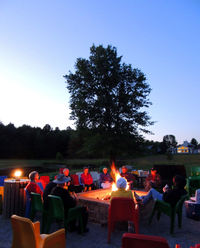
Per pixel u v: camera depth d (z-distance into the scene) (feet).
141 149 55.11
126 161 95.66
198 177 31.09
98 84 54.49
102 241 13.66
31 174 17.85
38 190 17.57
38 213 20.53
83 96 54.49
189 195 27.58
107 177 29.71
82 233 14.67
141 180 35.01
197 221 18.07
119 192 15.02
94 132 54.34
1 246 12.91
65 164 134.62
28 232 8.46
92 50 58.90
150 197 17.48
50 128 321.93
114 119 53.26
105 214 16.79
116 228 16.03
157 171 34.68
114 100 53.98
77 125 54.70
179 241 13.73
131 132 54.90
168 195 15.71
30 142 254.88
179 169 33.55
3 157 239.71
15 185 18.53
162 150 257.75
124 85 56.75
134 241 6.49
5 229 15.84
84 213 15.11
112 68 55.47
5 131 256.52
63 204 14.11
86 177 28.14
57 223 17.46
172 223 15.12
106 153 52.65
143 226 16.60
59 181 14.96
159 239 6.28
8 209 18.42
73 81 56.44
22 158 243.60
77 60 58.18
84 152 58.75
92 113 52.80
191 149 336.49
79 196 19.86
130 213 13.64
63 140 260.83
